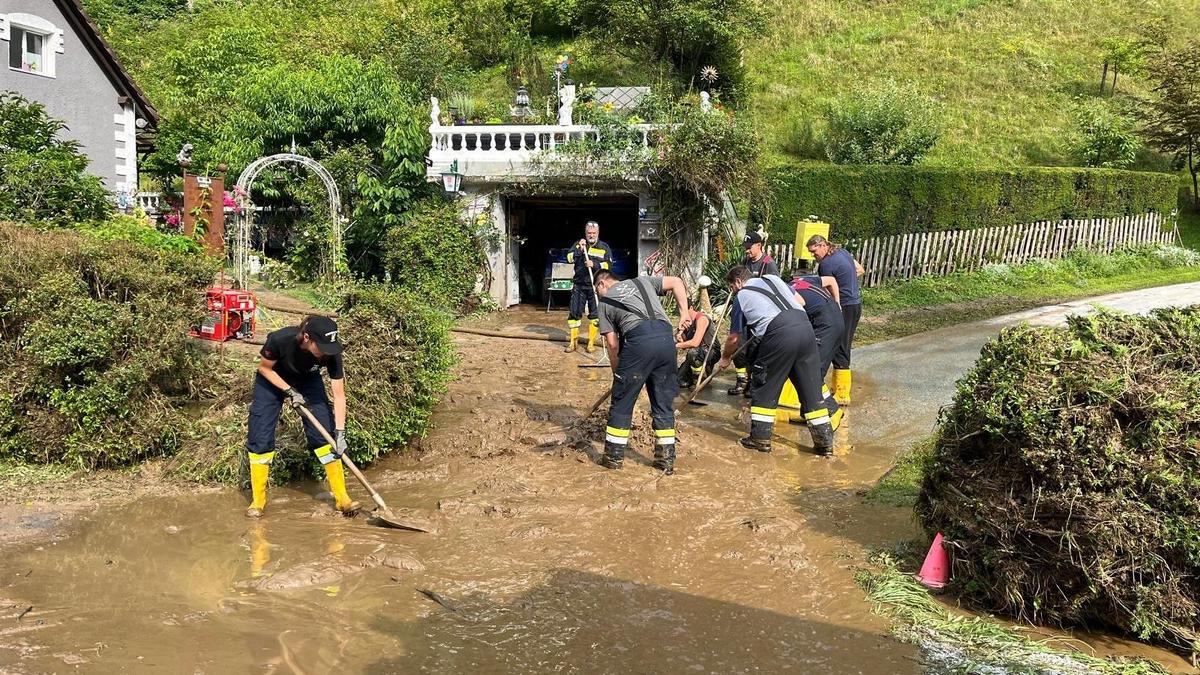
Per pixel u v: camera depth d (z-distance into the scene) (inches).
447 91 903.1
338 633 154.4
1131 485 153.9
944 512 179.0
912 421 315.9
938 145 909.2
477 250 581.0
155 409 259.0
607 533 206.8
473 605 167.6
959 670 146.5
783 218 606.2
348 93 629.9
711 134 535.8
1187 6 1190.9
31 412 247.9
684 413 329.7
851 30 1128.8
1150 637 157.8
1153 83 1011.3
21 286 257.6
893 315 542.3
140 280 277.9
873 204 633.6
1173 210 823.7
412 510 220.5
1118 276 706.2
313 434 218.2
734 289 298.5
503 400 331.3
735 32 920.3
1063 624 165.2
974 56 1073.5
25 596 165.9
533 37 1122.7
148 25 1498.5
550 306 600.4
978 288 633.0
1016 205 707.4
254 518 214.5
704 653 150.3
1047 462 158.6
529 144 602.9
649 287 257.8
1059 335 172.2
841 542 203.8
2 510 214.4
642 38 940.6
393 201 610.9
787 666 146.3
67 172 448.8
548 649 150.4
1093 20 1152.8
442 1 1102.4
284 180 641.0
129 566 182.9
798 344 272.5
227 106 887.1
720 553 195.9
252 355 350.0
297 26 1137.4
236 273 551.5
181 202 799.1
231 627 155.5
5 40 595.8
